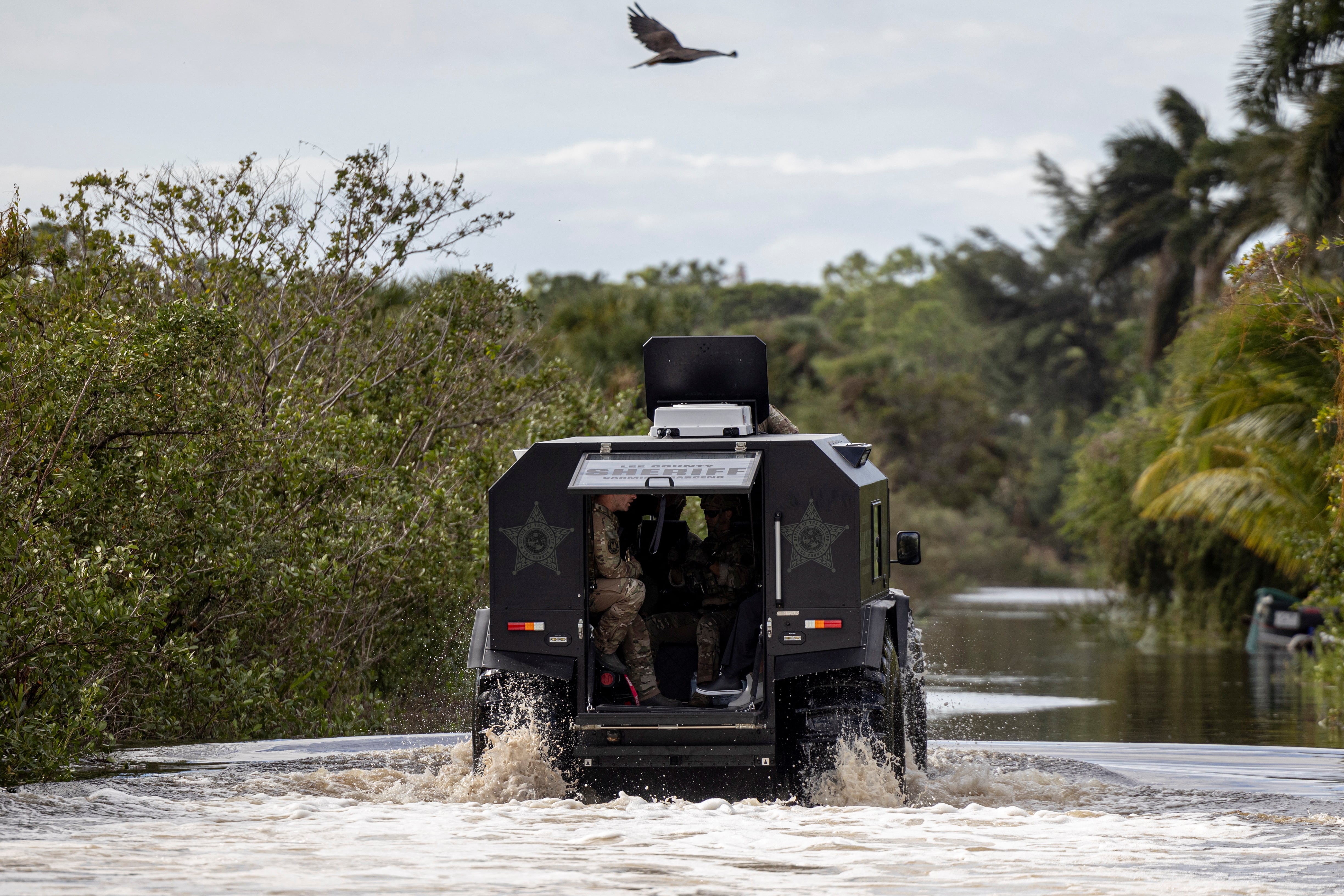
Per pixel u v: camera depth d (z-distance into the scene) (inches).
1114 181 7052.2
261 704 1560.0
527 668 1076.5
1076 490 5531.5
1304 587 3860.7
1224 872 729.6
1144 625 4579.2
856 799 1061.1
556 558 1078.4
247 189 1948.8
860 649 1064.2
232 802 989.2
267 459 1663.4
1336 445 2380.7
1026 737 1793.8
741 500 1170.0
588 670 1074.1
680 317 4264.3
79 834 826.2
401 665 1911.9
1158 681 2746.1
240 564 1531.7
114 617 1247.5
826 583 1063.0
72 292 1689.2
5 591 1253.1
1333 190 3395.7
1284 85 3902.6
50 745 1175.6
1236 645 3860.7
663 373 1294.3
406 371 2053.4
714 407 1149.1
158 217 1926.7
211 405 1552.7
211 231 1935.3
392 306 2351.1
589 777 1145.4
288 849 775.1
